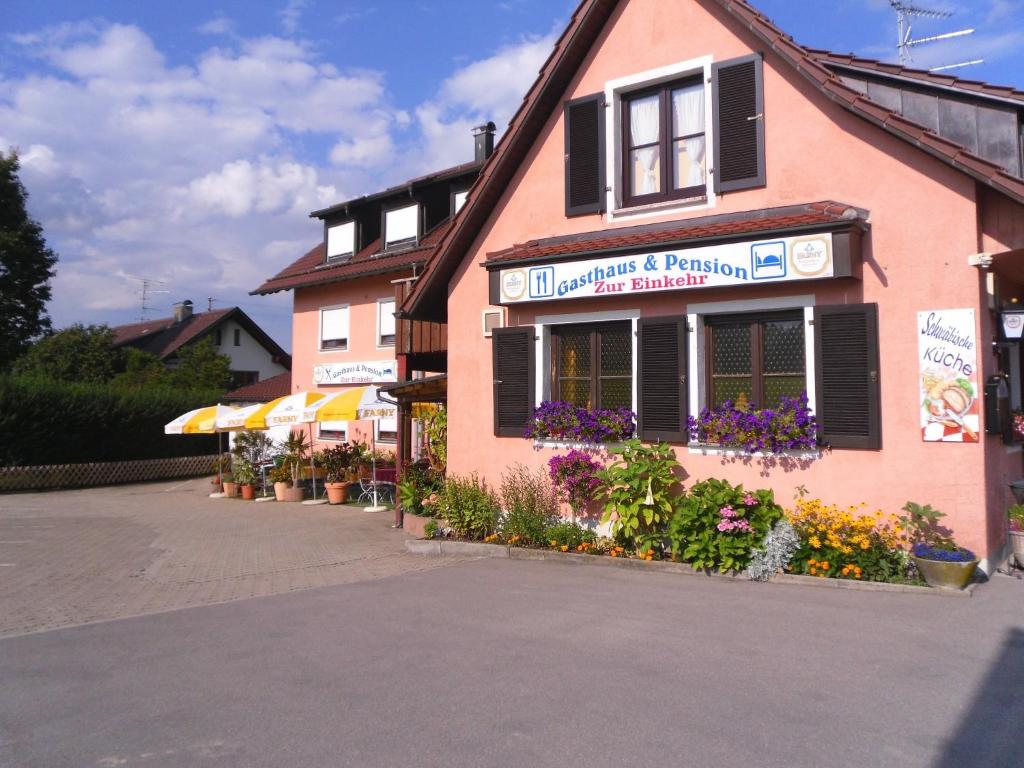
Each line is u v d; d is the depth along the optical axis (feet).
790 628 20.58
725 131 30.07
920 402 25.32
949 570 23.29
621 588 25.84
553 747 13.80
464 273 37.78
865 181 26.76
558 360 34.65
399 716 15.48
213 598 28.76
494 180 36.17
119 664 20.08
